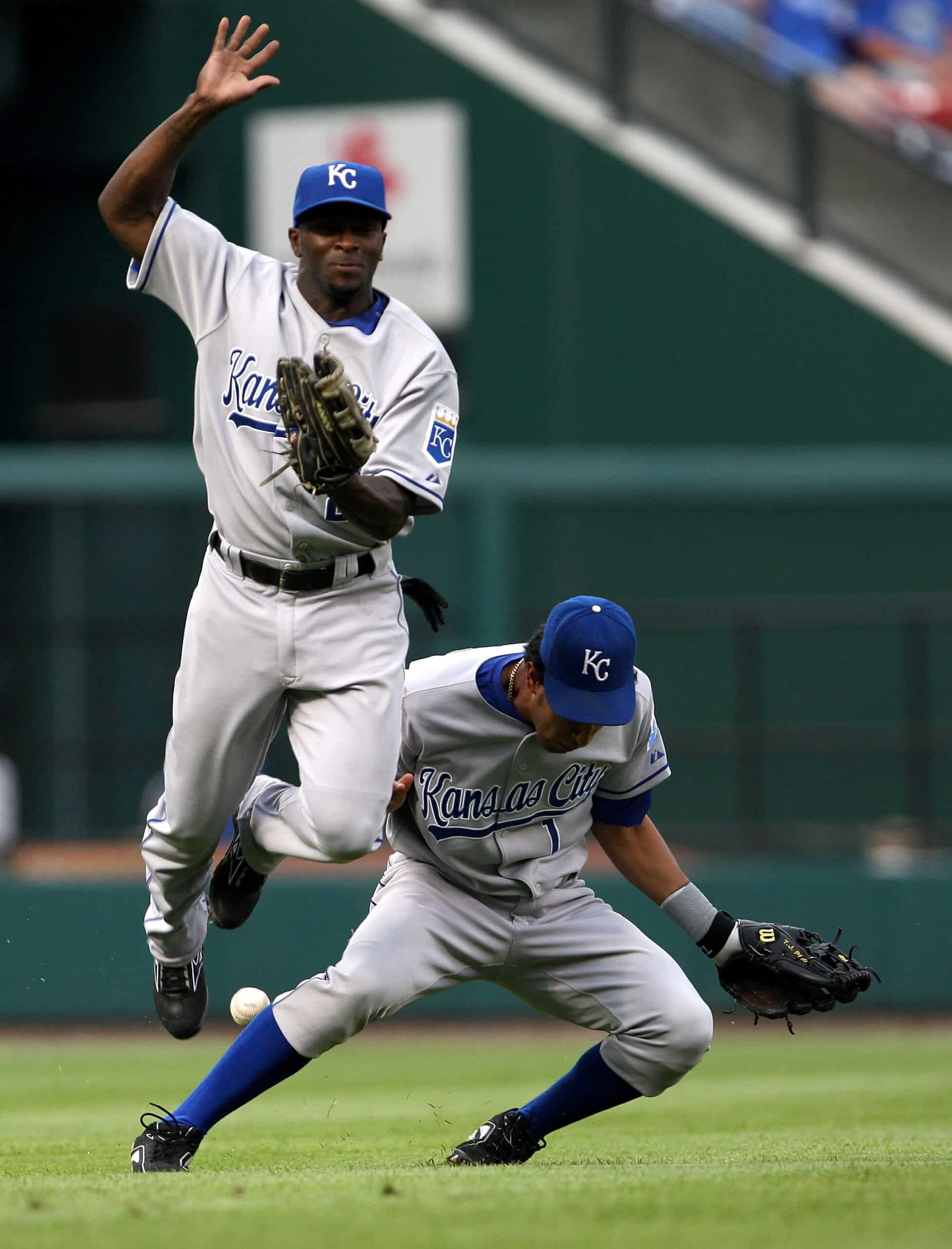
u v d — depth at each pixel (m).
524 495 43.62
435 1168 14.73
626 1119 22.45
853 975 15.07
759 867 40.97
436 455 14.61
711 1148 17.80
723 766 43.22
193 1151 14.53
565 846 15.20
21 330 55.50
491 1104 25.28
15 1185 13.55
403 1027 40.44
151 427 54.50
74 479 44.06
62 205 55.25
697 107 52.09
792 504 43.94
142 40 53.75
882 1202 11.37
